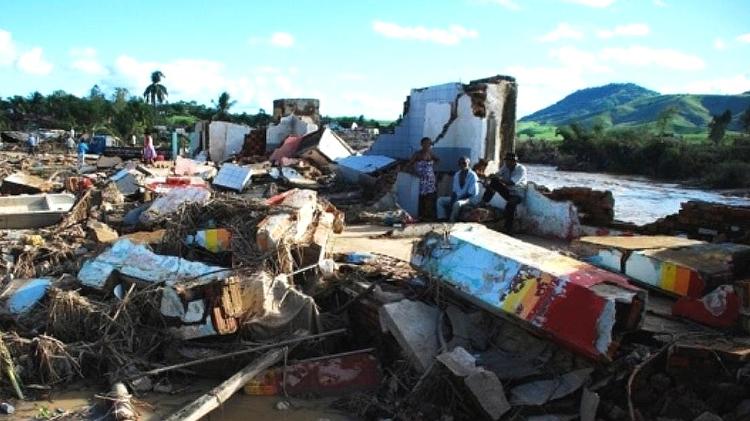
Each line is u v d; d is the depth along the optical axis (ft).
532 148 197.47
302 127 86.48
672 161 143.23
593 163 167.84
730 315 18.99
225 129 93.35
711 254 23.43
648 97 602.44
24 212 38.11
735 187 120.16
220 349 20.86
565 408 17.12
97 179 56.13
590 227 35.24
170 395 19.48
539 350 19.19
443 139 48.62
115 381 19.30
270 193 52.54
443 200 42.01
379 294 22.68
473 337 20.44
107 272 24.11
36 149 129.80
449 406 17.93
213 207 28.50
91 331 21.62
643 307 17.84
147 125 225.76
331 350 22.26
